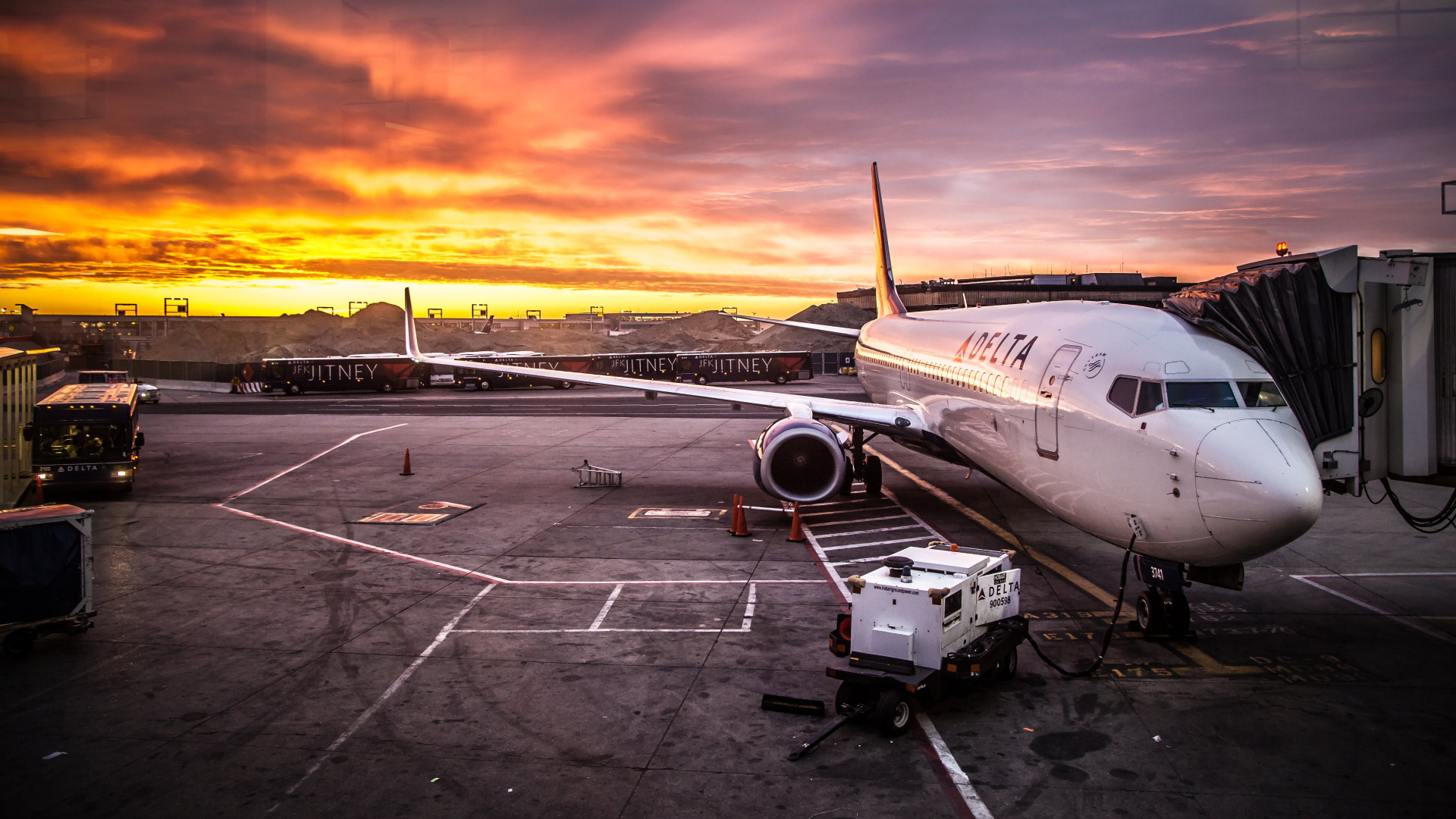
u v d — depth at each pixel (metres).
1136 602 12.85
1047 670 10.39
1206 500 9.39
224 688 10.02
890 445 31.83
